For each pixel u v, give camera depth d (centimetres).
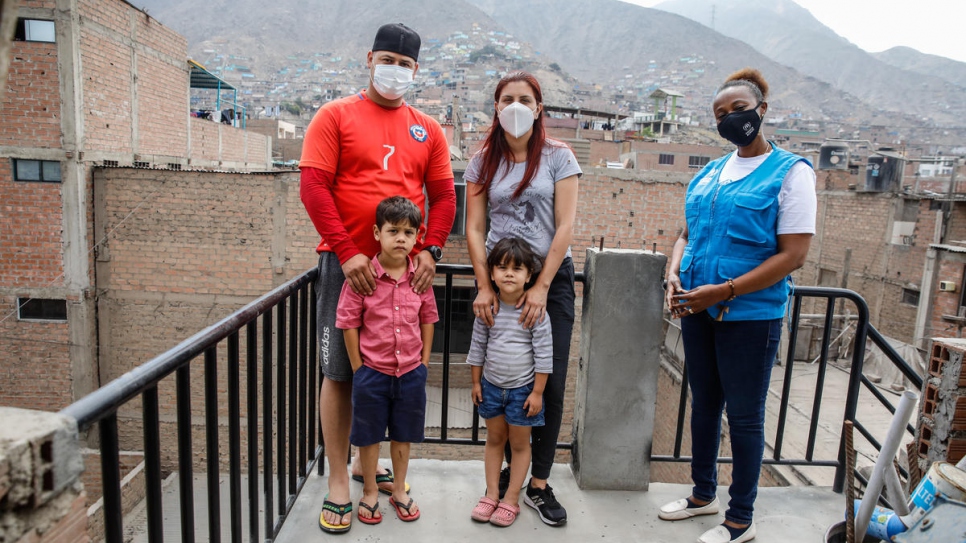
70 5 1040
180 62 1594
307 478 271
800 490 288
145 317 1130
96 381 1145
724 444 840
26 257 1087
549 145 237
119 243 1105
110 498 123
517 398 234
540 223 237
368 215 218
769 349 221
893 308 1673
